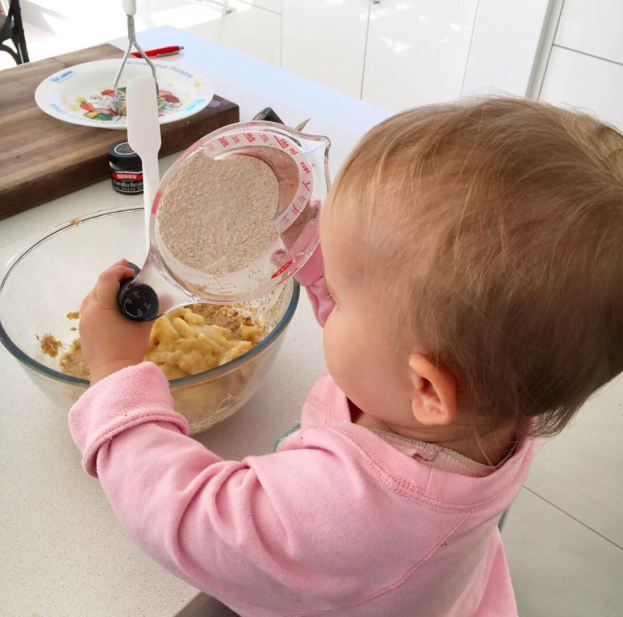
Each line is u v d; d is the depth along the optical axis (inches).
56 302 27.8
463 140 14.7
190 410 23.2
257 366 23.6
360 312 16.5
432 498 16.4
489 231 13.8
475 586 24.1
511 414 16.1
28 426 26.0
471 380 15.4
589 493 51.4
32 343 26.1
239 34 104.3
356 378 17.7
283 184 20.9
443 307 14.5
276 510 16.6
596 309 14.2
